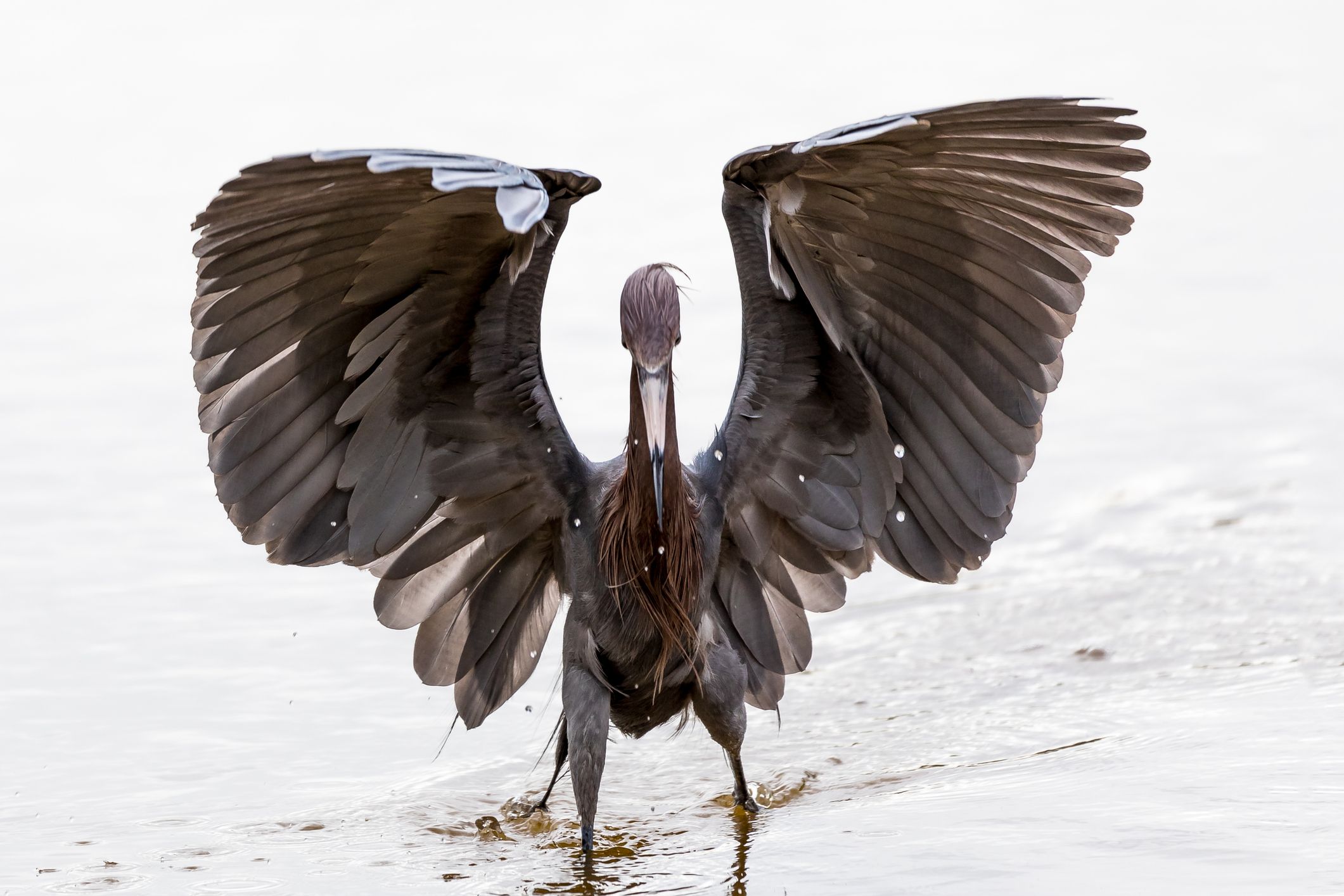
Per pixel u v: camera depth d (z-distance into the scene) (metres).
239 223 9.31
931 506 11.74
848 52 33.31
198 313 9.98
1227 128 29.77
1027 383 11.02
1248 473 17.50
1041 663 13.57
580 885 10.05
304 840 10.95
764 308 11.24
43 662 13.98
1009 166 10.08
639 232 24.20
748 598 11.98
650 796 11.91
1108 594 14.94
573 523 11.24
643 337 10.31
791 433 11.48
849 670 13.97
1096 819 10.02
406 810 11.51
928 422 11.49
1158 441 18.52
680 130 28.14
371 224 9.70
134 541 16.41
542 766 12.44
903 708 12.98
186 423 18.94
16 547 16.14
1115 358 20.94
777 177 10.51
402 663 14.23
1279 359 20.45
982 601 15.17
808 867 9.89
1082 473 17.88
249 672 13.95
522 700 13.84
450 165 8.74
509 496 11.27
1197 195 26.75
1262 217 25.62
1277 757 10.84
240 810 11.47
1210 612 14.20
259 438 10.67
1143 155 9.86
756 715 13.17
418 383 10.82
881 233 10.79
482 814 11.54
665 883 10.01
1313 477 17.19
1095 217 10.30
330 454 10.96
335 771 12.22
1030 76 31.33
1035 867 9.37
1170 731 11.61
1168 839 9.57
